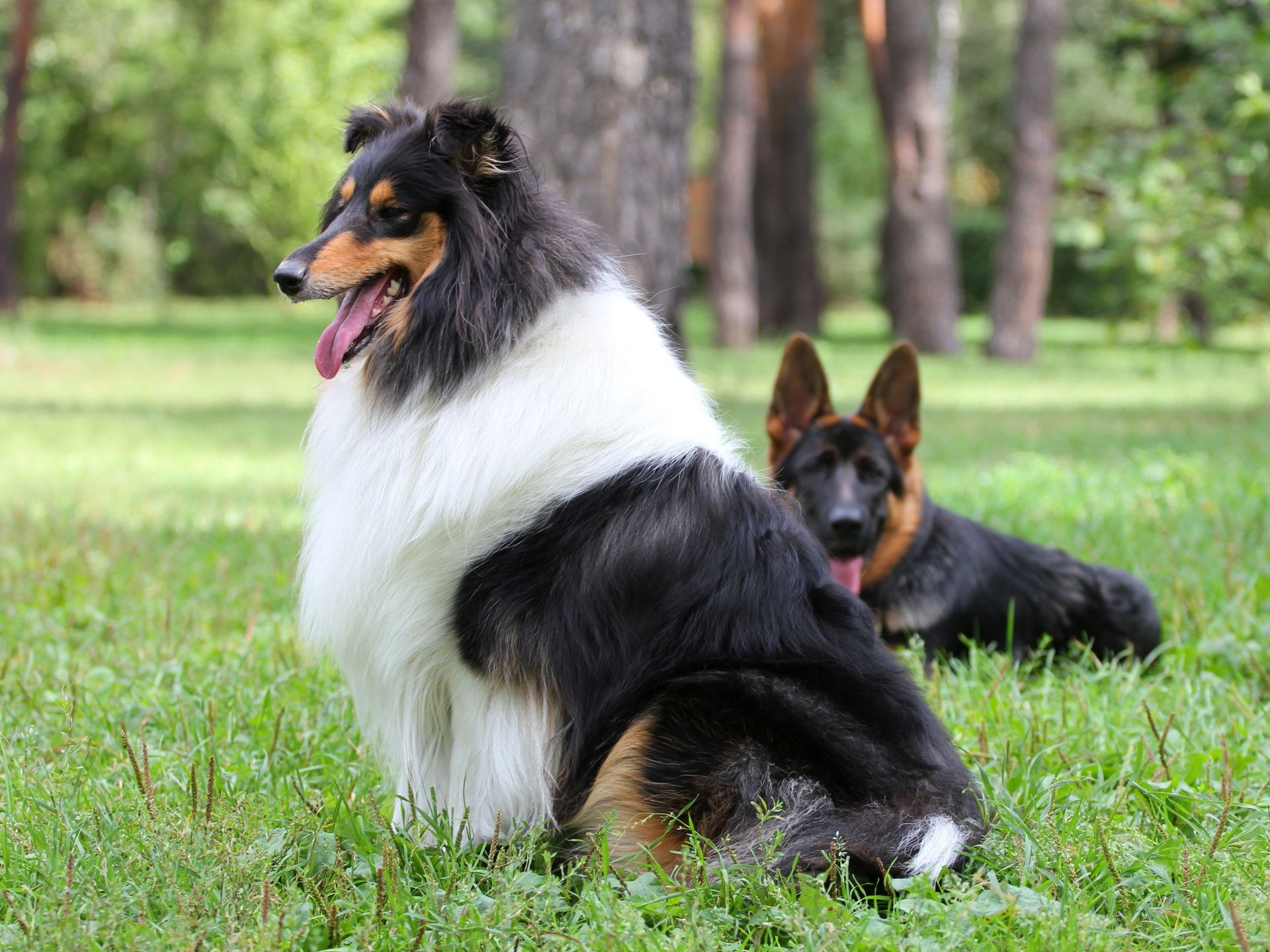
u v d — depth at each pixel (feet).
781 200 92.48
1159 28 40.93
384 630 11.37
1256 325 43.01
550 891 10.05
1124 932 9.63
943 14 118.83
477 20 146.61
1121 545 23.47
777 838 10.03
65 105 108.68
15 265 98.78
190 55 105.40
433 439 11.00
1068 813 12.30
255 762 13.41
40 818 11.44
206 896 9.59
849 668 11.09
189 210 122.62
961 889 9.69
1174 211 38.34
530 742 11.03
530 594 10.87
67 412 48.57
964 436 40.65
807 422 18.76
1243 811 12.38
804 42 89.61
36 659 16.99
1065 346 90.99
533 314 11.19
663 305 34.35
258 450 39.32
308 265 10.89
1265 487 27.78
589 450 11.07
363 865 10.79
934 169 78.02
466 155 11.35
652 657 10.89
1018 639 19.29
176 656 17.17
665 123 34.12
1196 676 17.38
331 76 108.58
